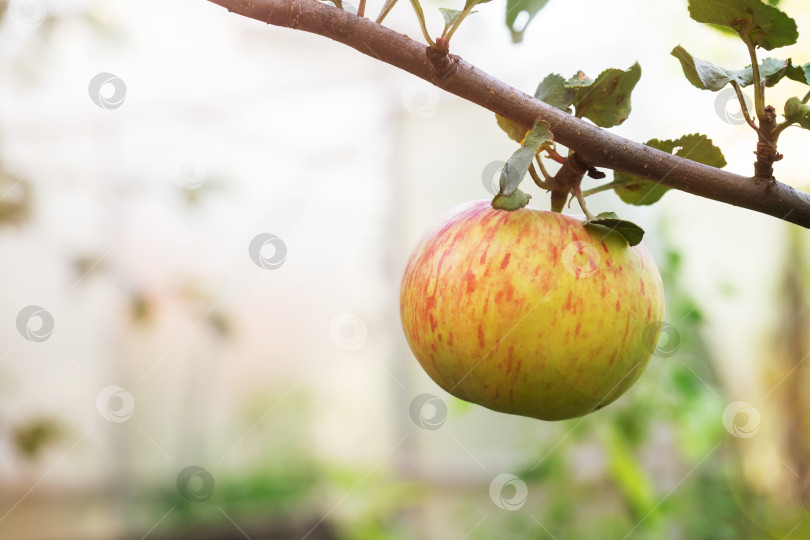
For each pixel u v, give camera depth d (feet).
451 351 1.74
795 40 1.64
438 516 4.93
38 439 4.00
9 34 3.68
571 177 1.76
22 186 3.95
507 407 1.76
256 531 4.26
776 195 1.68
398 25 4.57
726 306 3.83
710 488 3.57
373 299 5.70
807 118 1.65
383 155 5.56
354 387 5.81
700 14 1.65
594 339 1.71
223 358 5.83
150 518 4.72
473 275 1.72
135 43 4.92
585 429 3.52
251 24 5.43
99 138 5.34
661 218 3.59
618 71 1.71
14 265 5.42
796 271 3.71
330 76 5.60
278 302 5.86
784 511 3.43
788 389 3.58
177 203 5.03
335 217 5.75
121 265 4.90
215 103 5.55
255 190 5.70
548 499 3.96
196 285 4.80
